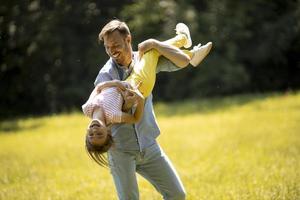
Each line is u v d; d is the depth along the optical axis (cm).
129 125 911
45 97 4850
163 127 2959
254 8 4972
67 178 1716
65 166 1972
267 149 2069
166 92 4900
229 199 1295
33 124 3547
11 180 1720
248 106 3653
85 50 4869
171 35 4675
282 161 1783
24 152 2372
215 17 4831
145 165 945
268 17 5066
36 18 4666
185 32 978
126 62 912
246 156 1948
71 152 2284
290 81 5172
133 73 904
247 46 5028
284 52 5134
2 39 4634
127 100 854
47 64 4816
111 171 939
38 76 4816
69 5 4744
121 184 927
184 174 1698
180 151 2195
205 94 4794
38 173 1830
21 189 1538
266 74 5169
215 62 4775
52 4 4728
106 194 1445
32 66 4784
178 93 4859
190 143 2378
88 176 1736
